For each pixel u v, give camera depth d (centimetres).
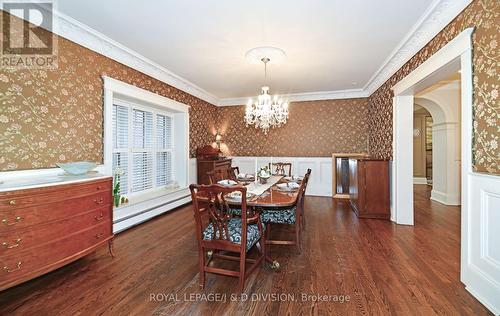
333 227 354
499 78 166
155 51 331
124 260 251
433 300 183
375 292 194
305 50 327
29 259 185
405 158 362
